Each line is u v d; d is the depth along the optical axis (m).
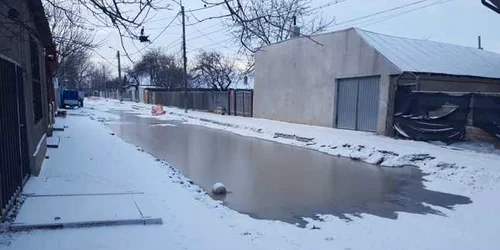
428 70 16.47
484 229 6.52
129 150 12.93
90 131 18.27
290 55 23.56
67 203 6.39
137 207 6.40
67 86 59.34
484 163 10.90
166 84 57.69
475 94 13.74
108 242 5.00
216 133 21.19
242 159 13.13
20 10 7.07
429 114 14.96
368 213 7.34
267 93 26.28
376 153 13.18
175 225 5.79
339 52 19.56
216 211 6.85
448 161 11.37
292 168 11.70
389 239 5.96
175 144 16.55
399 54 17.56
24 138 7.41
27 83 8.01
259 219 6.81
